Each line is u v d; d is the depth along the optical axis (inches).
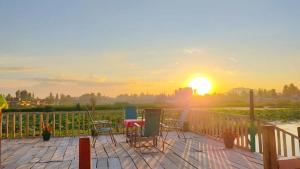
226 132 315.9
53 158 277.7
